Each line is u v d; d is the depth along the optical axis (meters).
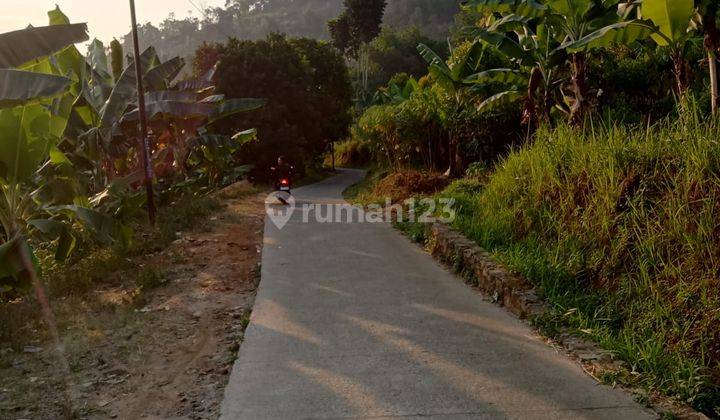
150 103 14.41
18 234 7.95
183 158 19.61
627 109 14.20
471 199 11.98
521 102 16.47
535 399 4.33
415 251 10.36
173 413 4.43
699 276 5.02
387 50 96.94
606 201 6.71
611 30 8.38
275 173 20.31
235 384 4.79
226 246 11.25
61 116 10.50
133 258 10.24
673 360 4.54
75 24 8.12
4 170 8.88
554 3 10.83
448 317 6.47
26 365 5.52
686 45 10.33
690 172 5.74
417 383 4.70
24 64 7.88
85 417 4.40
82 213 9.41
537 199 8.54
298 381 4.81
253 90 34.97
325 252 10.41
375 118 27.59
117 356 5.70
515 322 6.19
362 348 5.57
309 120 37.91
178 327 6.57
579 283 6.47
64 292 8.26
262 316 6.70
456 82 16.62
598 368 4.79
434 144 23.95
